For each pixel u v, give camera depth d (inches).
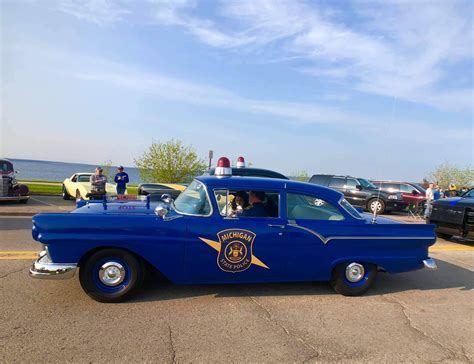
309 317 162.9
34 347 124.6
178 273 171.2
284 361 124.6
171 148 1010.1
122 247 163.0
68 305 160.6
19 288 177.8
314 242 181.5
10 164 558.6
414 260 195.2
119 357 121.1
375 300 190.1
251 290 192.4
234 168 359.3
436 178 1333.7
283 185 184.5
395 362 128.8
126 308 160.6
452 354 136.9
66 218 159.2
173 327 144.9
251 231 173.8
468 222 358.9
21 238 288.8
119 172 555.8
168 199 203.8
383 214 706.8
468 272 257.9
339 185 720.3
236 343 135.1
